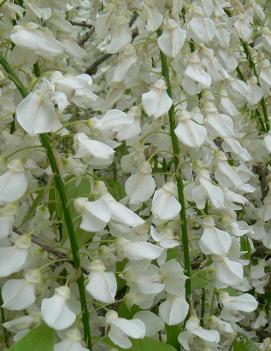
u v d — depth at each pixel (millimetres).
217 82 605
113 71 554
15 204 484
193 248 570
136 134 533
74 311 483
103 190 485
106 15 546
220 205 529
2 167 483
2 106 525
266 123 663
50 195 550
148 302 507
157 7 532
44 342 448
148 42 550
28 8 553
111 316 480
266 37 657
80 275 474
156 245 520
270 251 729
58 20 578
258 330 750
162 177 581
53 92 451
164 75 530
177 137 527
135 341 486
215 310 606
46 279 497
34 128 448
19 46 510
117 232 504
